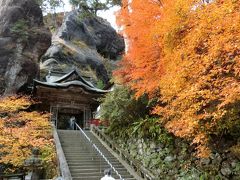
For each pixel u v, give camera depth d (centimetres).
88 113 2417
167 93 775
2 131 1145
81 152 1421
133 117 1408
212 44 648
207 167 890
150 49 1009
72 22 4259
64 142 1560
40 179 1404
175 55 773
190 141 973
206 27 672
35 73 2389
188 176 960
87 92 2355
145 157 1231
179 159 1025
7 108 1417
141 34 1025
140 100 1326
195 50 726
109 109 1505
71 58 3619
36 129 1470
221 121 722
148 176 1084
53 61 3334
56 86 2211
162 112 927
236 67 611
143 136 1278
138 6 1049
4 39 2322
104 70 3981
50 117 2164
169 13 815
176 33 811
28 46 2422
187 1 751
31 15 2581
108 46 4669
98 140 1670
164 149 1123
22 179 1327
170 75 772
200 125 726
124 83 1356
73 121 2539
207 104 721
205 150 769
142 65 1035
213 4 688
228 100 582
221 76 659
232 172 799
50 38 2622
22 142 1127
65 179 920
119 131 1532
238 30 607
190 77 708
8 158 1122
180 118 781
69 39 4062
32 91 2230
